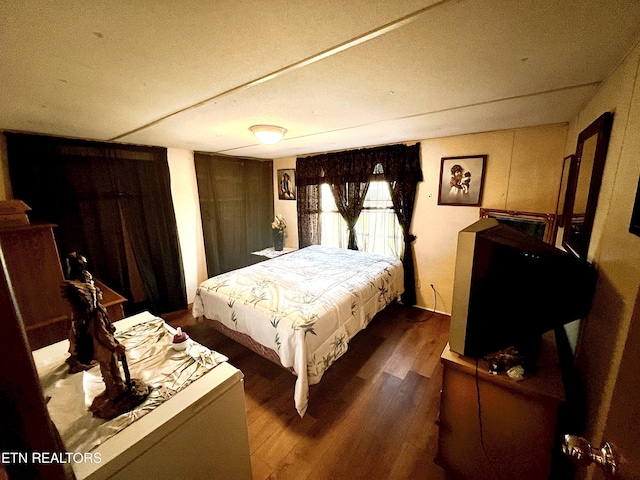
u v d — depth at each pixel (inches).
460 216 111.8
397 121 81.6
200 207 139.0
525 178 95.4
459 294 43.4
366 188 132.6
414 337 103.5
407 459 55.8
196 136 96.6
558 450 39.4
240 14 30.0
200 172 136.8
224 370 40.7
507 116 77.3
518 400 40.3
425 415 67.0
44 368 41.9
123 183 107.3
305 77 48.1
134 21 30.6
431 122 84.0
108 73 44.0
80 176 95.7
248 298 83.7
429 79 50.1
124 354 33.8
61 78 45.3
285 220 178.9
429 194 118.0
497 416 42.8
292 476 52.6
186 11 29.1
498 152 99.4
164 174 120.3
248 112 68.7
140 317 59.1
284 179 172.4
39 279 66.9
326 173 145.3
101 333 32.4
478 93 57.6
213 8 28.7
